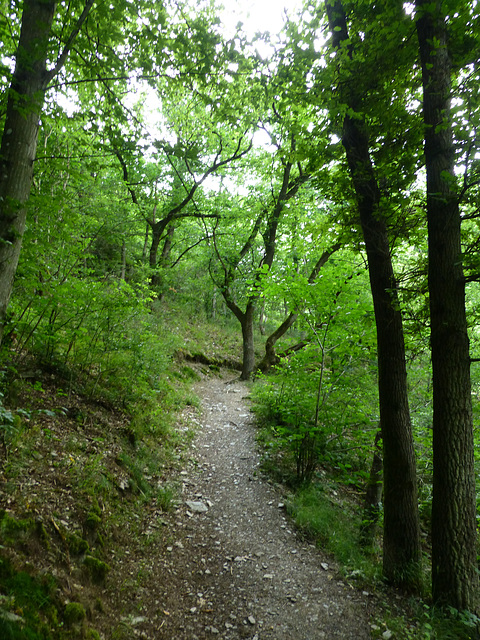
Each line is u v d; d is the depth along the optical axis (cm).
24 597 256
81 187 936
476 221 407
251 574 411
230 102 530
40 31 322
